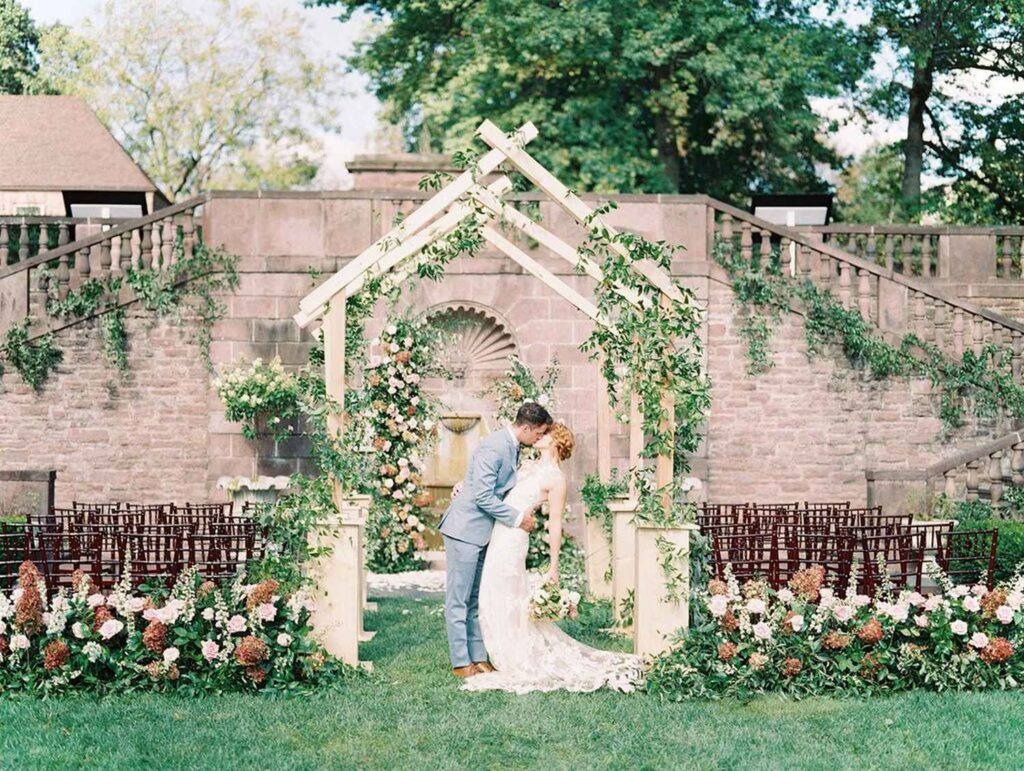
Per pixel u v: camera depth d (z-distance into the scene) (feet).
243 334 58.54
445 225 33.81
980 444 60.08
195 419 59.00
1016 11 84.28
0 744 23.36
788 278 60.13
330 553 30.07
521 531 30.19
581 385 58.80
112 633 27.04
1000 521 43.83
